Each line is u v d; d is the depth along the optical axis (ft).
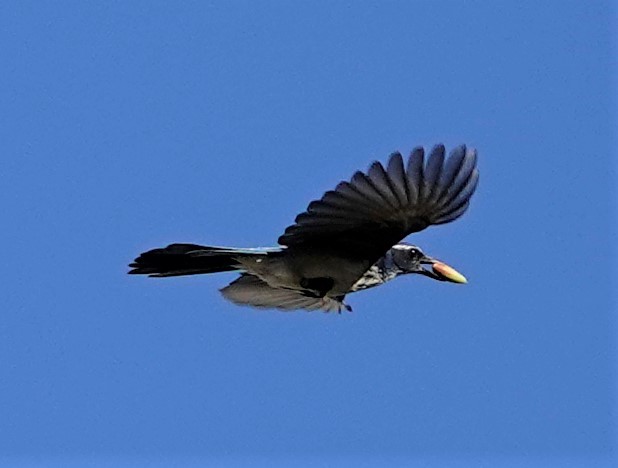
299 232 43.78
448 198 42.96
